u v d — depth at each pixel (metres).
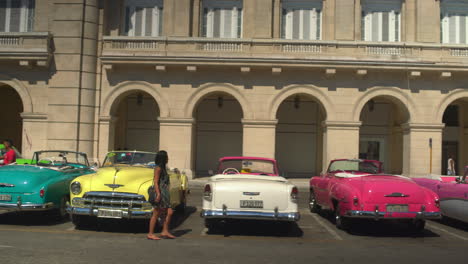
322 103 19.38
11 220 8.73
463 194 8.45
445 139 24.02
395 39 20.80
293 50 19.30
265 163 9.51
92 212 7.29
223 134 24.42
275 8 20.44
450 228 8.99
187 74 19.64
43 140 19.58
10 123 24.19
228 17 21.02
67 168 9.31
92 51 19.61
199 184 18.09
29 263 5.22
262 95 19.52
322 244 6.93
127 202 7.28
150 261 5.46
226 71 19.59
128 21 21.09
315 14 20.81
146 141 24.27
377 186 7.64
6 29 20.88
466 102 23.73
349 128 19.20
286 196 7.18
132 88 19.66
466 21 20.88
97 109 19.69
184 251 6.11
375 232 8.25
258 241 7.06
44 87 19.70
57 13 19.53
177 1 20.03
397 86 19.41
